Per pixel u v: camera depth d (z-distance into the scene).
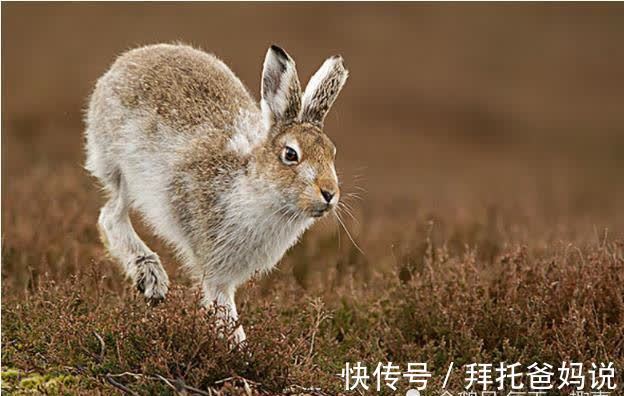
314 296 23.22
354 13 74.00
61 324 18.81
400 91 62.38
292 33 66.50
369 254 28.30
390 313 22.53
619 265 22.16
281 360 18.17
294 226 20.00
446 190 42.00
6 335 19.61
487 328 21.12
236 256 20.20
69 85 54.75
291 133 19.22
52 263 24.45
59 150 42.09
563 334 20.39
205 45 61.34
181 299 18.94
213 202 19.97
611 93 67.38
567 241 26.45
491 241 28.53
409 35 71.75
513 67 69.88
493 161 54.31
